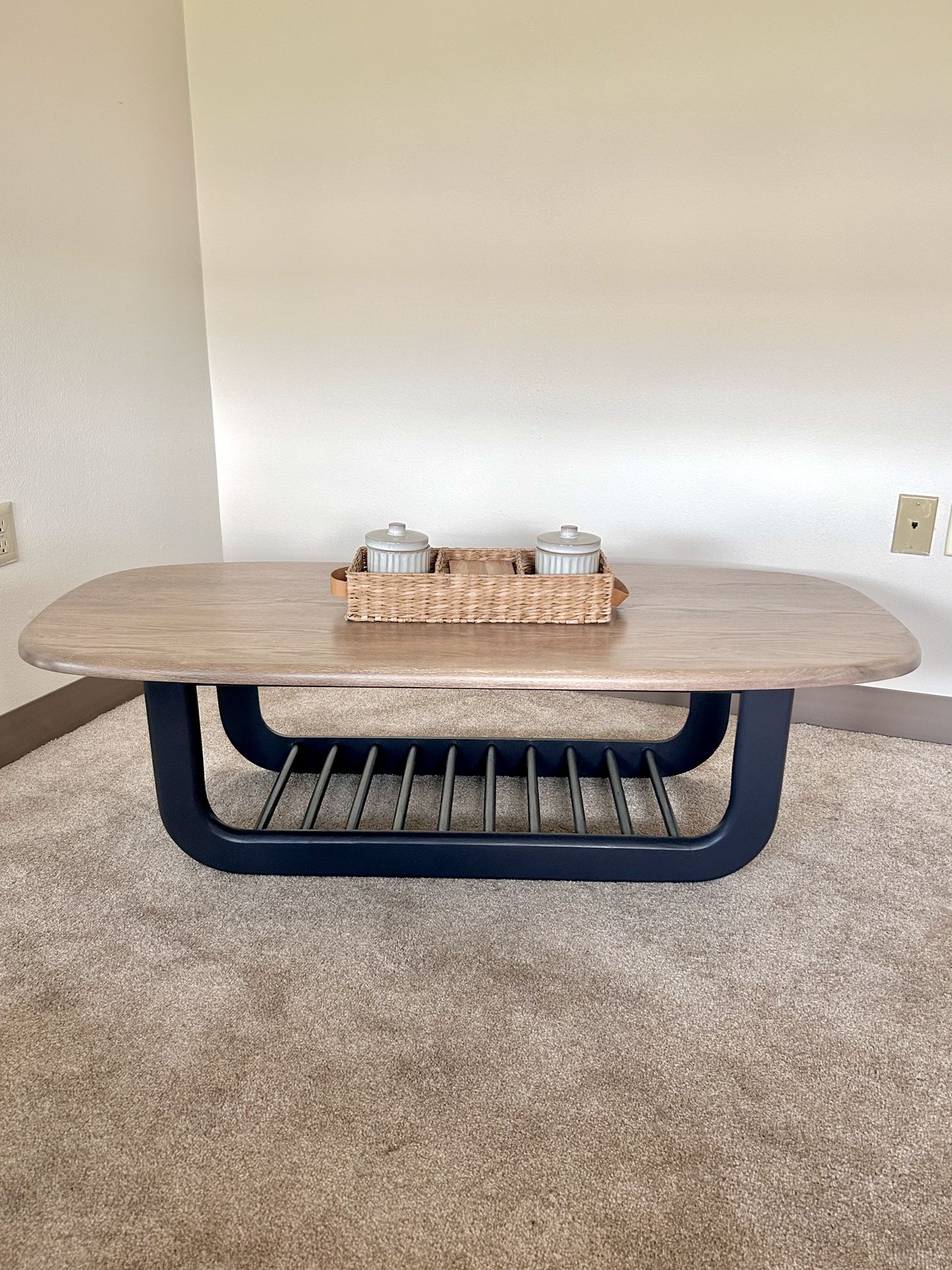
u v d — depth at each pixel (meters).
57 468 1.98
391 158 2.15
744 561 2.17
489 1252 0.91
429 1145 1.02
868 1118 1.07
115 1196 0.96
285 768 1.70
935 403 1.94
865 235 1.89
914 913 1.46
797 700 2.20
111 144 2.03
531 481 2.27
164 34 2.15
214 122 2.26
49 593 2.00
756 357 2.03
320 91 2.16
